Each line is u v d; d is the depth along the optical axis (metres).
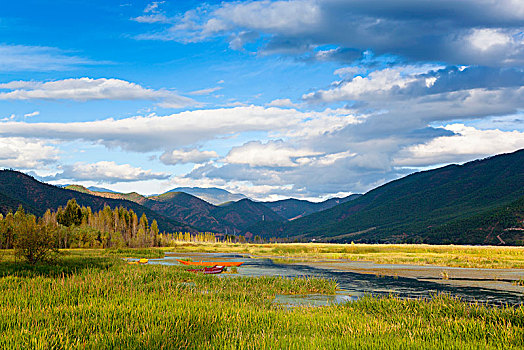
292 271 48.16
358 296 28.31
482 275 43.78
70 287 20.73
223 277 33.25
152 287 23.94
